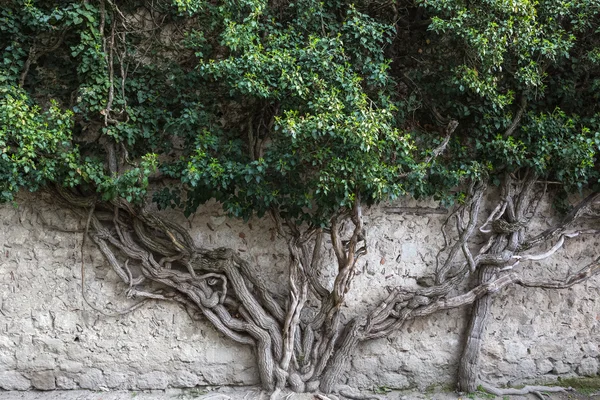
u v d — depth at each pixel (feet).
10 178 13.88
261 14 15.40
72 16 14.26
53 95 15.49
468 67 15.71
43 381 16.01
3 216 15.74
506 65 16.24
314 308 16.89
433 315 17.60
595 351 18.44
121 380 16.25
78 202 15.43
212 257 15.99
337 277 15.87
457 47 15.81
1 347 15.81
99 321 16.08
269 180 15.39
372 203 16.70
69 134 14.43
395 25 16.79
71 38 15.14
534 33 15.53
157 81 15.90
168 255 15.96
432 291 16.94
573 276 17.78
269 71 14.75
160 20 16.10
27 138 13.56
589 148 16.07
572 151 16.10
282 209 15.98
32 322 15.90
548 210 18.24
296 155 14.49
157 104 15.84
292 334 15.99
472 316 17.49
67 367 16.05
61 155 14.14
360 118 13.70
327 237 16.99
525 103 16.63
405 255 17.44
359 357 17.08
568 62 17.08
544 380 18.20
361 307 17.17
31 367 15.93
